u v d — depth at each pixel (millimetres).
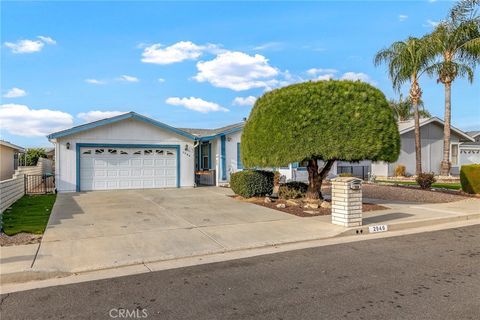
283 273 5602
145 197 14523
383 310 4203
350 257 6473
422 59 21484
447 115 22344
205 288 4988
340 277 5379
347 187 8688
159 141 18438
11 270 5516
